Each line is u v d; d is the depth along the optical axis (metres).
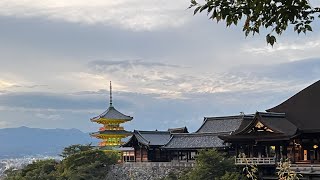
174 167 90.38
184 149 100.94
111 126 141.50
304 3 13.99
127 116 143.25
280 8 14.14
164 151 110.44
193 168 82.56
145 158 112.69
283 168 19.47
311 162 73.38
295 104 79.75
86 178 96.44
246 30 14.65
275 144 73.62
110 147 131.38
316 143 74.44
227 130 104.12
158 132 116.69
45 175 102.56
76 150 115.62
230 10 14.23
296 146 75.94
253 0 13.90
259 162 72.69
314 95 79.62
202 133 101.50
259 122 73.81
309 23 14.51
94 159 101.56
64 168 103.44
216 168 75.38
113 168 99.69
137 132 114.50
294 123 75.88
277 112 79.31
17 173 116.12
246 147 78.75
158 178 92.06
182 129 119.44
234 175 71.69
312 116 75.88
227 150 94.12
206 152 77.19
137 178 95.06
